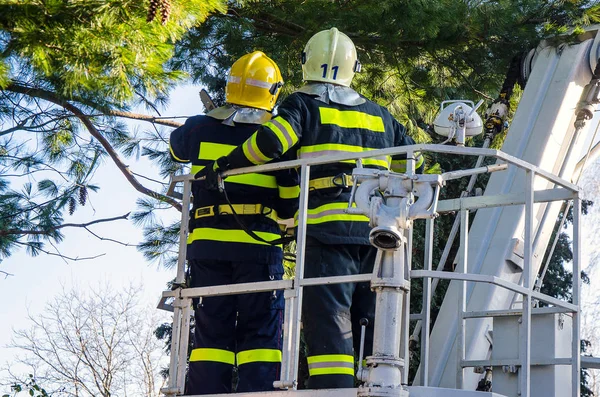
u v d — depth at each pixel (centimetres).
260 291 665
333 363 652
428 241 761
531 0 1215
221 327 739
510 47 1250
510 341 758
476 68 1316
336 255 671
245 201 740
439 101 1390
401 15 1206
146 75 828
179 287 698
